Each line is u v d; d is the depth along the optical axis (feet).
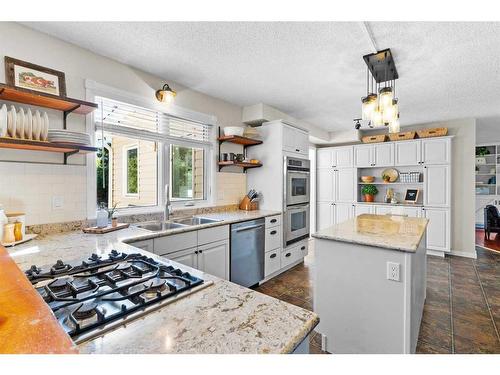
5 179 5.99
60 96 6.11
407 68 8.58
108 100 8.01
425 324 7.38
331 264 6.13
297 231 12.62
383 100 6.83
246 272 9.68
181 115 10.04
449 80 9.55
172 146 10.38
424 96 11.27
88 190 7.33
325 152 19.20
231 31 6.59
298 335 2.11
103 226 7.02
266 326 2.22
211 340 2.02
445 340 6.60
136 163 9.68
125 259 4.13
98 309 2.40
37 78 6.37
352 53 7.64
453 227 15.05
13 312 2.13
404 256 5.17
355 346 5.77
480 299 8.99
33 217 6.36
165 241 6.98
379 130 18.42
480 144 23.59
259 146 12.43
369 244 5.47
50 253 4.80
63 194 6.88
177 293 2.83
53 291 2.96
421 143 15.43
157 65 8.41
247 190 12.87
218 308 2.54
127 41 7.02
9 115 5.59
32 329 1.90
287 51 7.55
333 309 6.07
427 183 15.15
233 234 9.14
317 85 10.12
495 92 10.78
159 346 1.94
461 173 14.97
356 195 17.87
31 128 5.83
